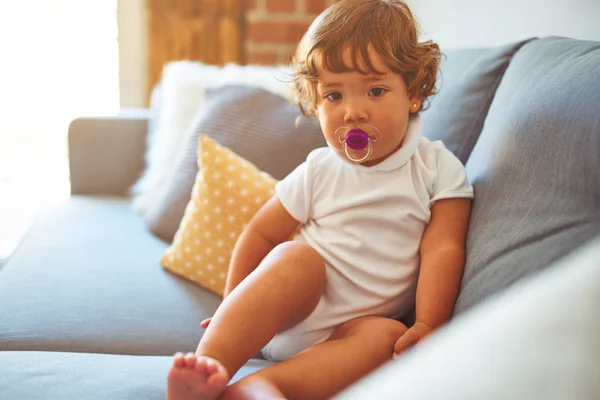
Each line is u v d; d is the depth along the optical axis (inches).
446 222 36.5
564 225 28.4
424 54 36.9
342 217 37.7
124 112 80.1
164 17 94.6
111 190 76.9
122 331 42.6
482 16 65.4
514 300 18.9
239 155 56.4
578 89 30.2
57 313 44.1
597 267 17.8
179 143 67.1
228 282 39.4
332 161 39.2
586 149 28.0
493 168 35.3
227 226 48.3
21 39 102.3
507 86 38.8
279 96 60.7
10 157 108.9
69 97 105.5
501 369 15.9
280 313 31.9
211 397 27.4
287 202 39.2
